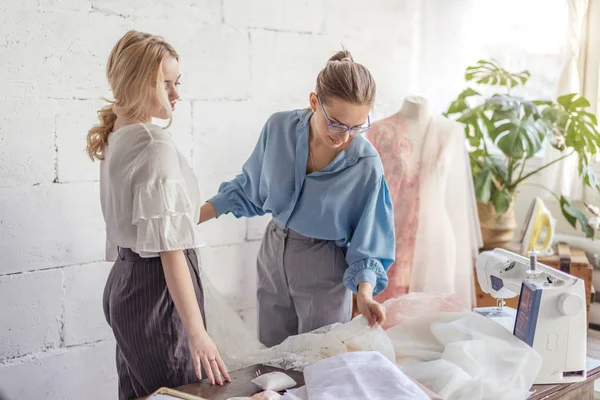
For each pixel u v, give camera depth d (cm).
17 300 264
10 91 253
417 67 394
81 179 274
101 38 271
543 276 199
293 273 230
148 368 192
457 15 403
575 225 370
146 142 177
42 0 255
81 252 278
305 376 172
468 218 345
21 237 262
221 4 305
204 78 305
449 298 219
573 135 354
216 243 321
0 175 254
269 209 231
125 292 189
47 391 276
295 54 337
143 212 173
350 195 219
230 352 206
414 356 191
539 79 409
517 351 182
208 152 312
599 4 379
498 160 383
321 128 206
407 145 326
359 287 212
